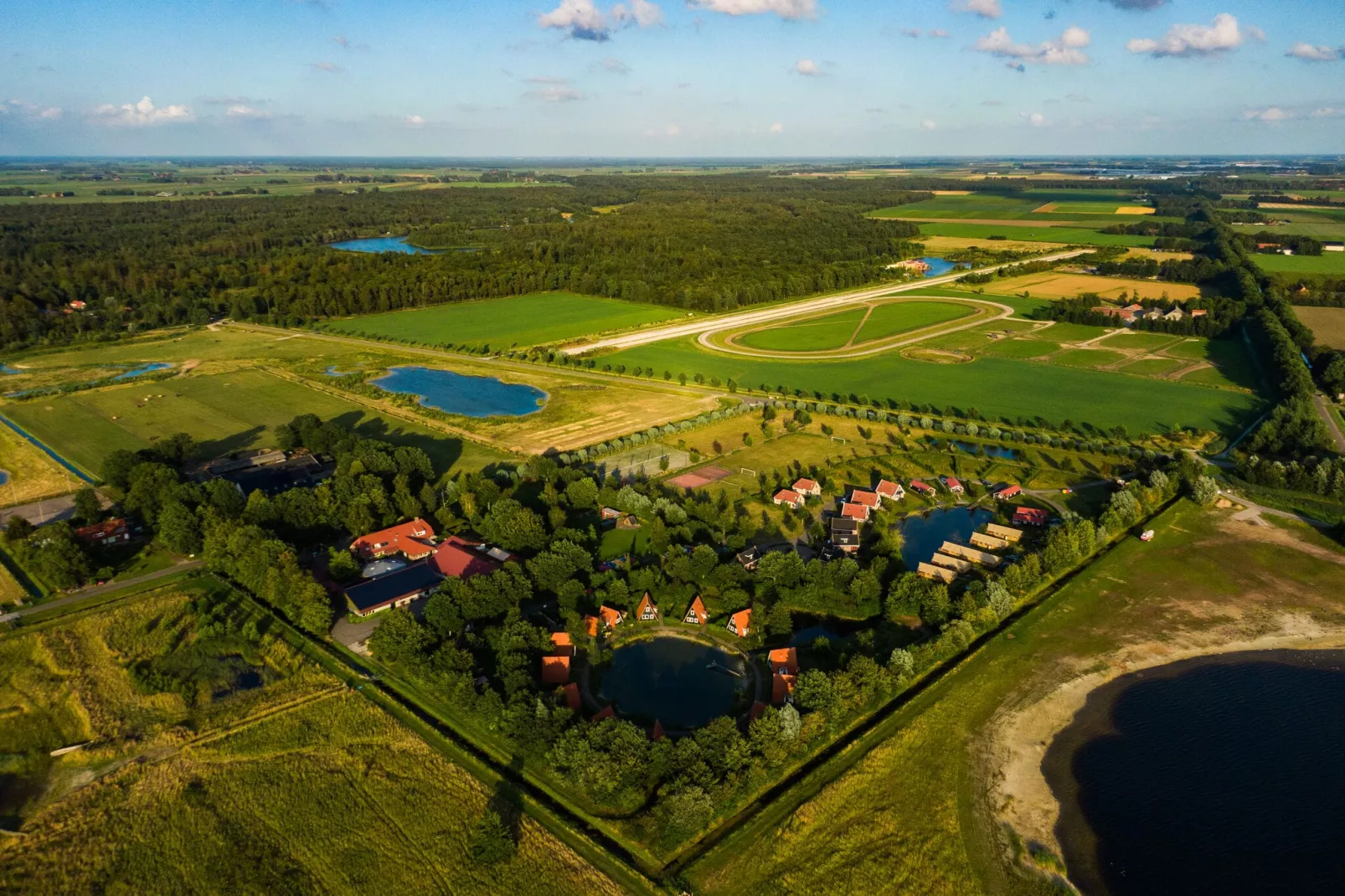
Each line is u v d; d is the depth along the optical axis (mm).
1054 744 91625
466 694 94375
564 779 85250
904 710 96062
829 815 80750
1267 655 108312
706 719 96062
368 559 132625
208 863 75875
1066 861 76750
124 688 101312
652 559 133000
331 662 106188
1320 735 93562
